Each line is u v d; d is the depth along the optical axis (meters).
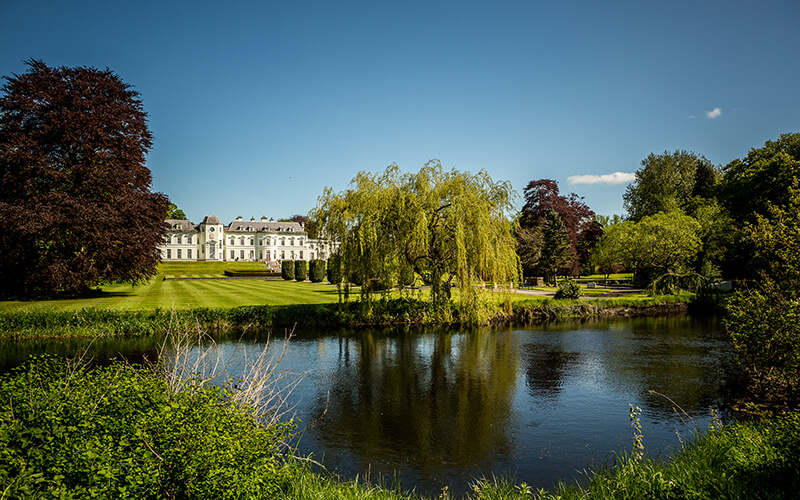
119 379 5.59
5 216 21.88
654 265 31.73
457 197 17.98
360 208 18.42
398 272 19.34
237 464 4.26
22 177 23.75
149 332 17.69
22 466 3.63
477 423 9.35
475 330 19.98
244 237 100.38
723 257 34.69
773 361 8.81
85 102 25.59
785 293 8.91
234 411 5.09
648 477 5.71
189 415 4.46
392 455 7.89
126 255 25.23
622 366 13.82
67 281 23.53
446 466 7.48
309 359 14.53
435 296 20.53
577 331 20.03
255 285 41.44
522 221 47.88
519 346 16.78
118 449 3.99
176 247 94.94
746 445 6.46
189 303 24.05
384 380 12.35
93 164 26.45
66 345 15.80
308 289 35.62
